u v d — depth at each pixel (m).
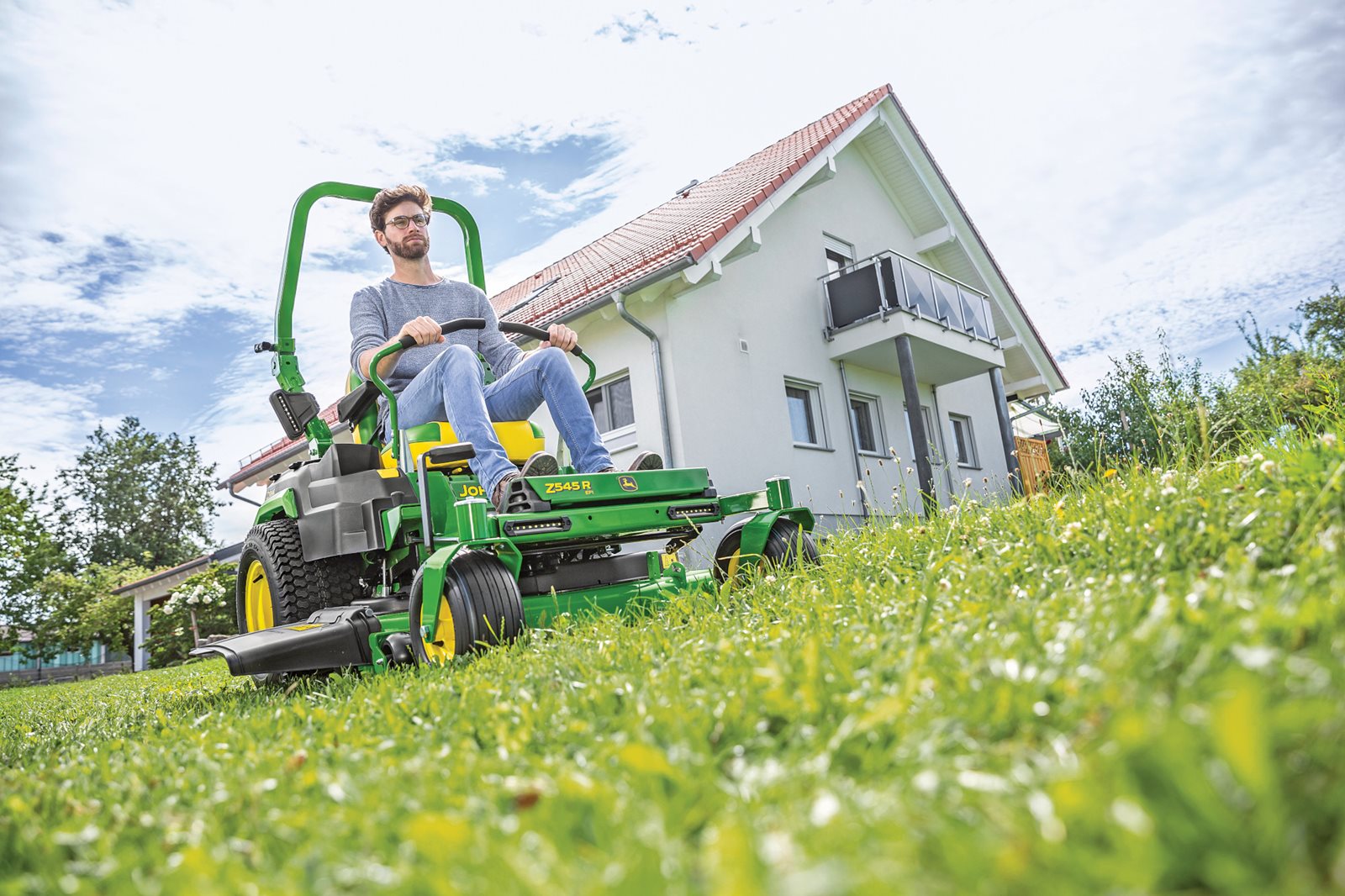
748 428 10.91
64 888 1.17
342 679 3.58
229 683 5.75
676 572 4.10
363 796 1.41
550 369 4.24
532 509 3.54
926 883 0.73
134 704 5.06
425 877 0.96
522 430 4.56
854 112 13.45
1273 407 3.69
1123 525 2.62
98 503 51.31
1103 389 15.89
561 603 3.72
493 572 3.39
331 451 4.53
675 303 10.27
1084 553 2.60
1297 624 1.29
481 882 0.91
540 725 1.87
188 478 53.59
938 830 0.86
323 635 3.79
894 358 13.66
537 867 0.94
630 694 1.94
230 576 18.52
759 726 1.54
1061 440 6.55
